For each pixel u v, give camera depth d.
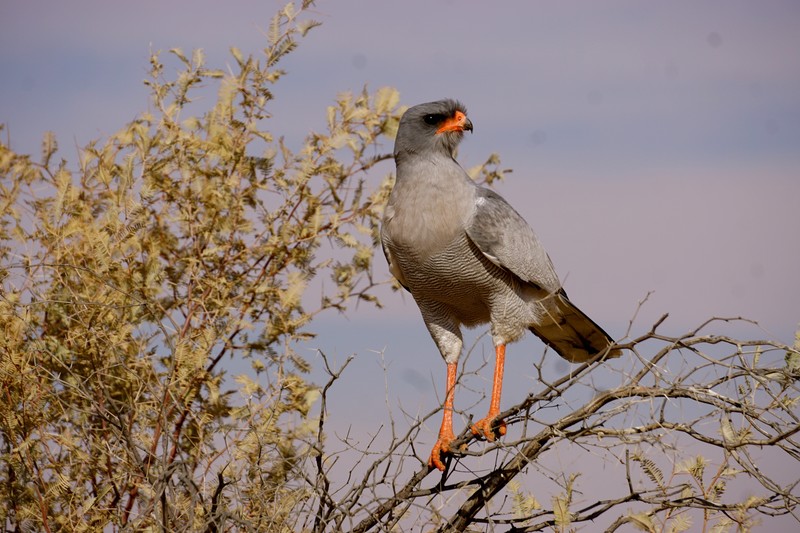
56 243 10.34
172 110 11.06
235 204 11.02
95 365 9.84
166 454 7.91
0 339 9.41
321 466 8.27
